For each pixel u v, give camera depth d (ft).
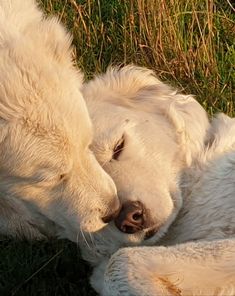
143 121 5.24
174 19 6.64
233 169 5.10
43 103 4.66
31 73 4.68
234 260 4.59
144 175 5.04
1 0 5.05
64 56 4.99
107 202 4.83
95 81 5.50
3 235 5.42
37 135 4.66
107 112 5.19
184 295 4.50
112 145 5.05
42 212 4.99
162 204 4.99
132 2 6.68
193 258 4.60
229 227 5.03
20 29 4.97
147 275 4.55
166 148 5.19
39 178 4.76
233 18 6.91
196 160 5.24
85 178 4.81
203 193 5.12
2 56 4.69
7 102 4.64
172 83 6.37
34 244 5.47
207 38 6.56
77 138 4.72
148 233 4.96
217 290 4.51
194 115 5.39
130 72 5.54
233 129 5.33
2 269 5.37
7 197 4.99
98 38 6.68
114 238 5.05
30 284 5.31
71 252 5.47
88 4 6.75
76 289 5.29
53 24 5.11
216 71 6.45
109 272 4.65
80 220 4.83
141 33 6.60
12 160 4.72
